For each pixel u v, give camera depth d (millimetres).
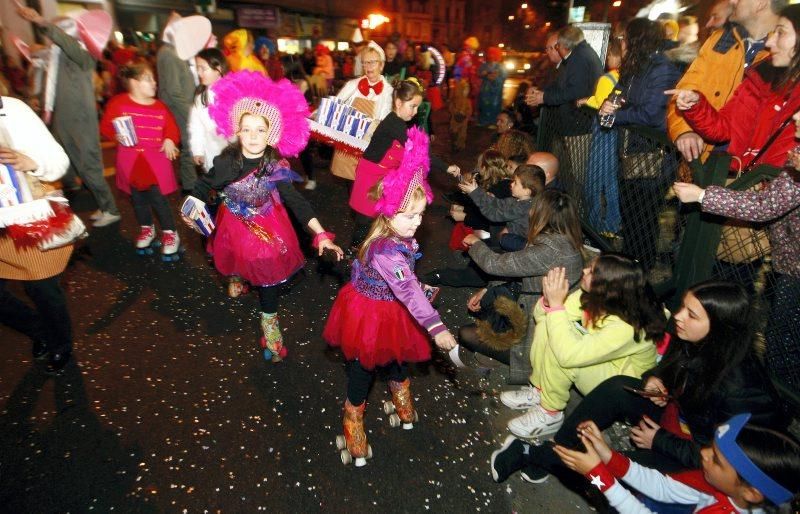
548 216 2836
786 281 2447
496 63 11906
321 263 4531
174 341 3490
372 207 4086
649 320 2375
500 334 2807
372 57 4812
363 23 22078
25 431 2689
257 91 2695
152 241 4836
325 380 3158
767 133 2730
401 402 2725
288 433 2738
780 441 1444
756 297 2723
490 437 2764
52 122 4973
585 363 2404
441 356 3395
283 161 2932
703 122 2717
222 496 2357
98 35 4801
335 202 6320
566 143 4926
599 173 4254
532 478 2443
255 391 3045
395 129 3967
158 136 4293
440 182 7227
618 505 1742
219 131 2773
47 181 2645
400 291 2129
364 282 2322
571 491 2438
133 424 2758
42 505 2289
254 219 2891
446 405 2984
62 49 4586
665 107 3572
